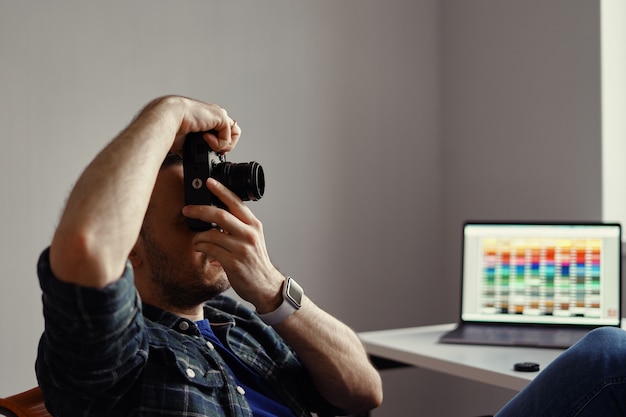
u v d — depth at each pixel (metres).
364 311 2.86
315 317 1.41
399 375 2.93
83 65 2.41
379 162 2.88
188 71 2.55
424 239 2.98
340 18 2.80
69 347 1.04
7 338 2.32
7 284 2.32
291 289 1.34
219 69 2.59
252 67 2.64
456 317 2.99
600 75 2.48
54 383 1.11
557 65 2.61
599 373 1.29
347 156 2.82
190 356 1.26
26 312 2.35
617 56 2.50
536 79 2.68
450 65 2.99
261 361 1.43
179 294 1.31
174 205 1.29
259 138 2.65
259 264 1.28
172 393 1.20
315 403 1.52
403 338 2.15
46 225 2.36
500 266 2.25
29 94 2.34
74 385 1.10
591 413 1.28
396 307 2.92
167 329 1.28
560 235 2.22
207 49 2.57
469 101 2.92
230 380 1.30
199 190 1.23
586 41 2.52
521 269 2.24
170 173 1.30
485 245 2.27
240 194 1.25
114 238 1.01
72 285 0.99
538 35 2.67
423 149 2.97
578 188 2.55
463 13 2.93
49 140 2.36
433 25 2.99
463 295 2.27
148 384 1.19
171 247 1.29
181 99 1.21
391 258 2.91
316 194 2.75
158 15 2.51
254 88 2.65
